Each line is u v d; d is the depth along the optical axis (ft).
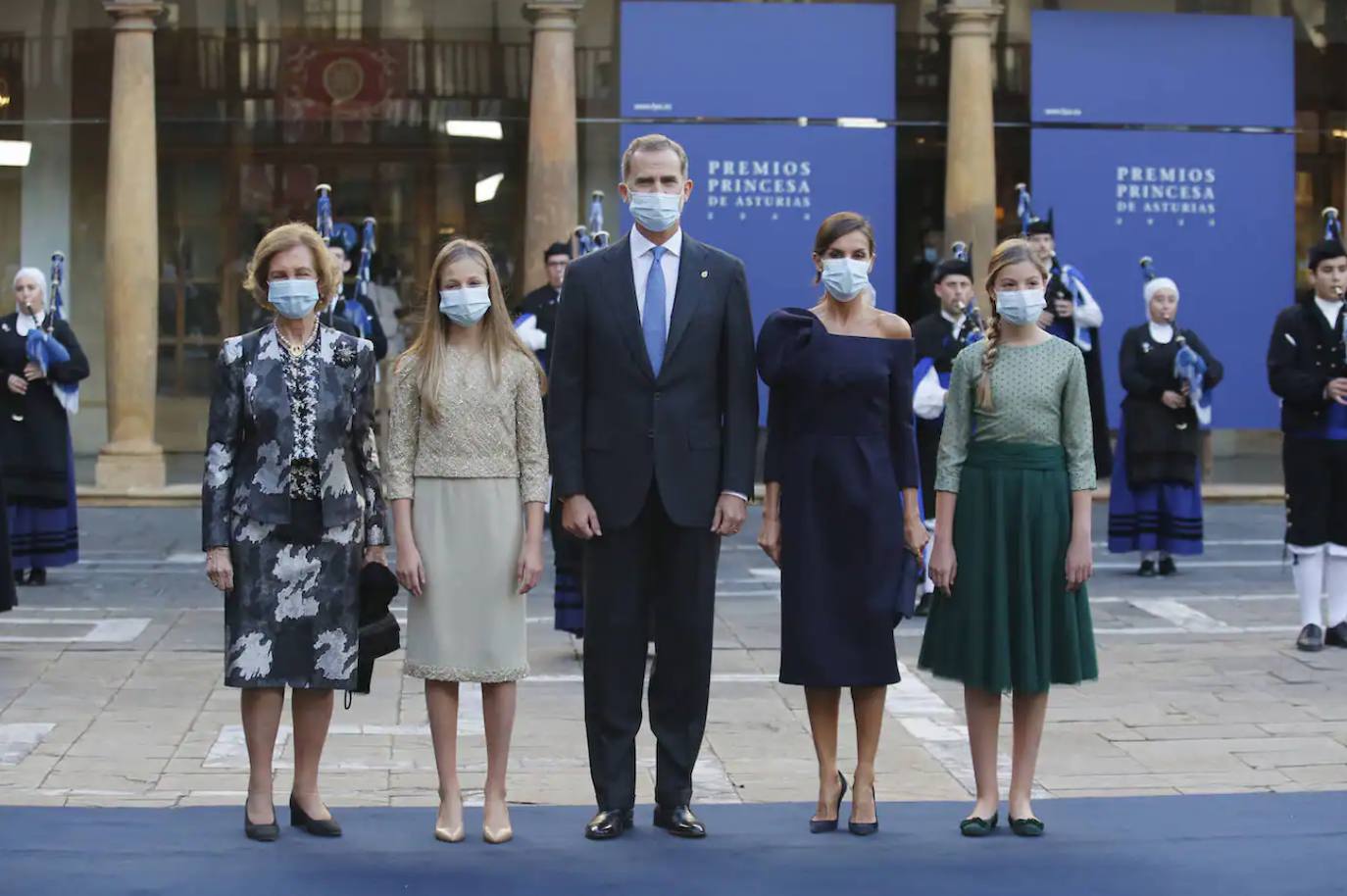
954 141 65.72
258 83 66.33
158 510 63.57
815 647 24.41
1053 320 42.09
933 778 29.30
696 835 24.53
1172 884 22.47
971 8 65.21
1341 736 31.99
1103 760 30.40
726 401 24.45
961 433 25.07
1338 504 39.60
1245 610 45.01
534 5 64.75
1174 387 50.19
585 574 24.73
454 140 66.23
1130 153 67.10
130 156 64.28
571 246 41.52
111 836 24.35
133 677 36.45
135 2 64.23
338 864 23.07
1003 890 22.17
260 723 24.16
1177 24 67.10
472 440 24.16
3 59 66.33
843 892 22.03
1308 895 22.04
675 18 65.05
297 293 23.61
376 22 66.13
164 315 66.54
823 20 65.36
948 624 25.00
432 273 24.47
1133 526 50.60
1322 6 67.82
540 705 34.32
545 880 22.40
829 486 24.53
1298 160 68.03
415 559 24.06
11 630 41.39
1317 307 39.22
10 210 66.64
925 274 66.13
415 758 30.35
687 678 24.54
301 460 23.81
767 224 65.46
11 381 46.98
